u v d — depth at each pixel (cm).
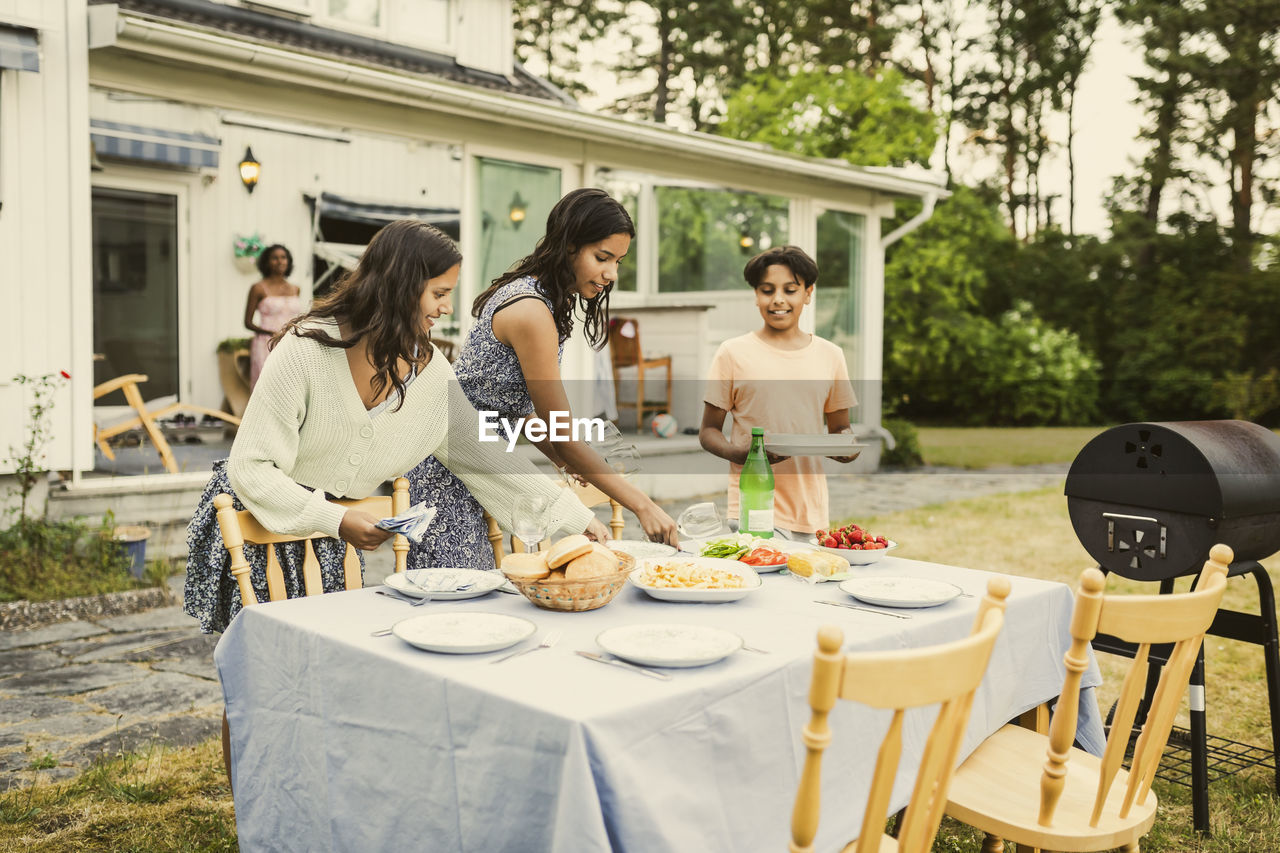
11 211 558
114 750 332
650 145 855
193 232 910
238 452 231
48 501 574
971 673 149
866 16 2505
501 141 795
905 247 1916
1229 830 289
